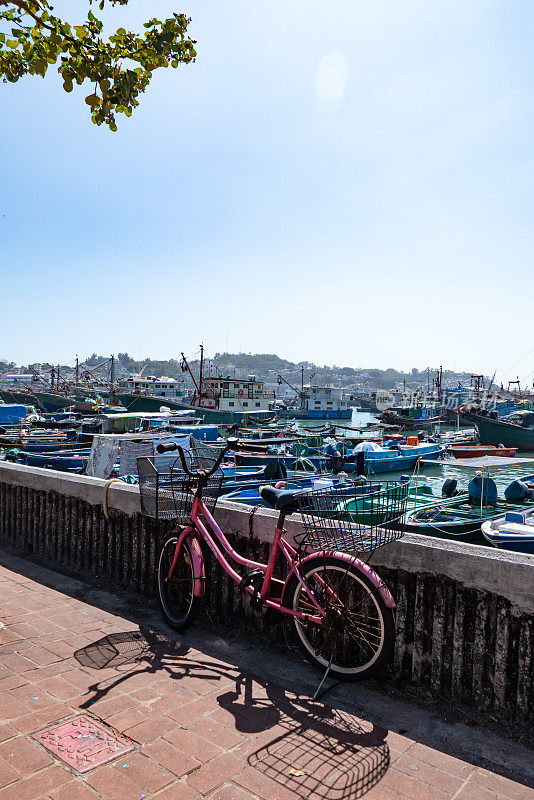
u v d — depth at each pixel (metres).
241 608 4.73
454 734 3.21
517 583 3.29
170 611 4.89
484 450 36.38
